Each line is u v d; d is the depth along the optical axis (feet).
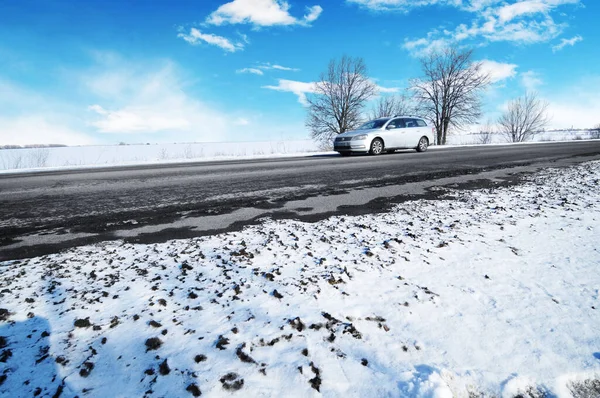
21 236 9.55
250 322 4.86
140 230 10.06
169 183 19.60
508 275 6.50
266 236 9.05
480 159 29.68
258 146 137.49
